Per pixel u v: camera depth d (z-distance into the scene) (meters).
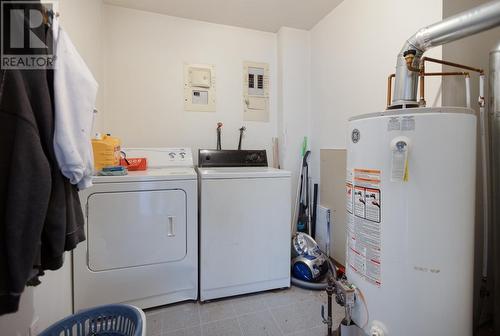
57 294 1.23
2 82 0.59
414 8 1.40
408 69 1.09
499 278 1.22
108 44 2.10
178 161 2.08
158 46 2.22
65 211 0.77
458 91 1.32
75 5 1.45
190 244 1.61
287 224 1.81
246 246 1.70
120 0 2.03
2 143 0.60
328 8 2.11
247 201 1.70
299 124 2.51
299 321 1.47
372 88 1.71
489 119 1.22
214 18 2.29
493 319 1.28
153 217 1.53
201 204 1.62
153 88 2.23
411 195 0.87
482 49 1.40
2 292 0.59
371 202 0.97
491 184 1.22
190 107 2.33
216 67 2.39
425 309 0.88
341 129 2.04
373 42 1.70
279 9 2.14
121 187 1.46
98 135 1.64
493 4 0.89
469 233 0.90
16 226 0.60
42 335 0.93
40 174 0.64
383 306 0.94
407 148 0.87
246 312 1.55
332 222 2.15
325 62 2.24
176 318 1.49
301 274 1.88
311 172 2.48
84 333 1.03
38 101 0.69
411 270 0.88
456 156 0.85
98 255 1.43
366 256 1.00
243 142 2.49
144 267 1.52
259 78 2.52
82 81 0.84
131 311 1.01
